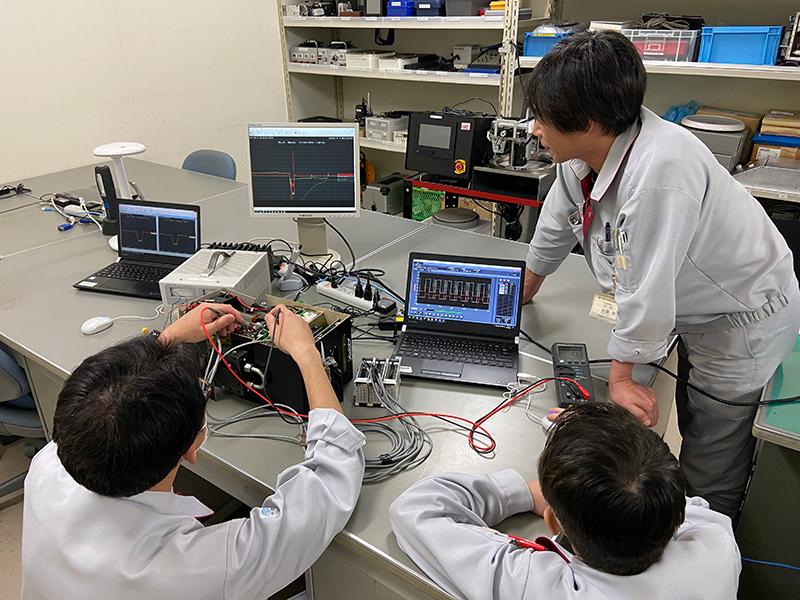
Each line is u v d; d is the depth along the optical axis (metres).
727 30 2.53
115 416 0.72
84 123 3.38
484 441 1.18
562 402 1.26
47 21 3.09
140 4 3.43
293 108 4.53
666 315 1.14
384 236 2.26
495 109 4.05
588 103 1.04
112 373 0.77
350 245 2.17
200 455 1.18
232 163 3.13
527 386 1.34
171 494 0.84
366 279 1.84
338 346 1.29
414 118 3.16
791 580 1.34
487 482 0.99
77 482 0.77
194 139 3.95
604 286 1.41
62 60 3.20
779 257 1.25
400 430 1.21
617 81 1.03
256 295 1.62
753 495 1.30
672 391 1.80
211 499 1.90
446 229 2.33
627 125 1.10
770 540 1.33
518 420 1.24
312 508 0.88
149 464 0.75
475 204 3.59
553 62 1.07
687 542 0.77
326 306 1.70
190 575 0.76
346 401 1.31
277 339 1.18
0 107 3.04
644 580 0.71
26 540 0.80
